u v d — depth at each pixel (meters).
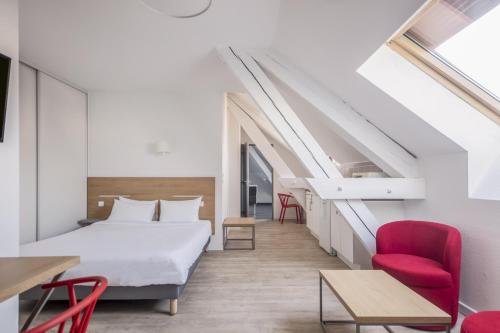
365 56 2.27
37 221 3.58
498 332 1.34
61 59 3.43
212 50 3.28
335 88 2.97
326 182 3.03
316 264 3.79
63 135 4.07
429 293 2.15
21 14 2.55
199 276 3.33
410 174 3.11
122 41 3.05
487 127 2.45
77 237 3.15
